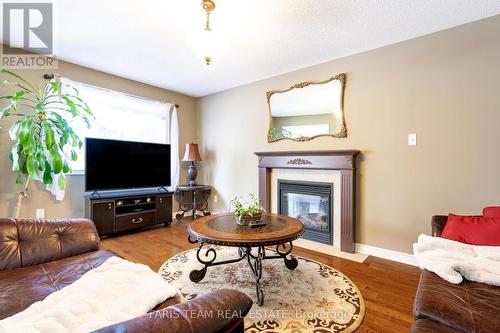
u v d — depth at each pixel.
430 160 2.41
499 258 1.33
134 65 3.24
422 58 2.45
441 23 2.25
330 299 1.82
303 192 3.32
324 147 3.12
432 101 2.40
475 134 2.20
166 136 4.23
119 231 3.33
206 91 4.42
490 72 2.13
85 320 0.89
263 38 2.52
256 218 2.15
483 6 2.00
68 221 1.76
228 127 4.25
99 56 2.97
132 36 2.49
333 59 3.03
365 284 2.05
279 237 1.78
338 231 3.01
